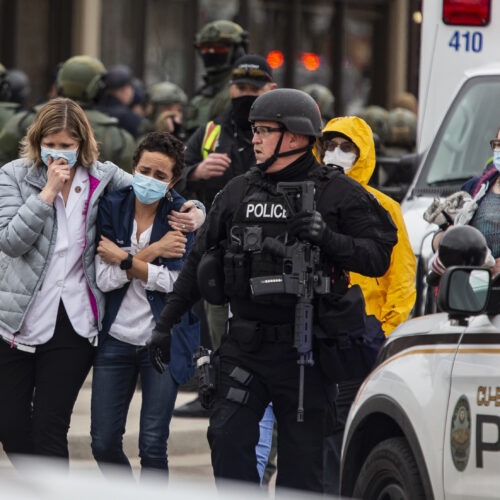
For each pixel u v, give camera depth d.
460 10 36.47
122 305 26.56
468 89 34.53
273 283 22.50
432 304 29.03
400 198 35.03
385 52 85.06
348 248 22.78
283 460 23.34
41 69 71.25
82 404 38.25
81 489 12.29
